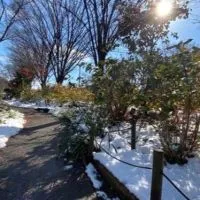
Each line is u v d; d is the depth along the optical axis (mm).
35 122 13781
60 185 6141
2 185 6109
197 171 5797
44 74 28828
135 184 5160
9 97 29859
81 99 10711
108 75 7703
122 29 13234
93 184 6125
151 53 7375
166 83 5879
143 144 7117
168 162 6043
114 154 6746
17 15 21484
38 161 7598
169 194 4852
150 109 6496
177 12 10695
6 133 10492
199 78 5566
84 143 7516
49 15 24812
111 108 8086
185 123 5891
